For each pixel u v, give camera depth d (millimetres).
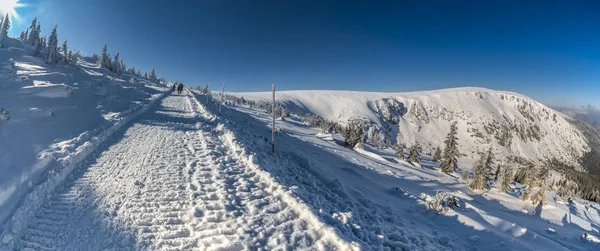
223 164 11586
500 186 32719
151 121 21516
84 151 12492
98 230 6758
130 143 14766
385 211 11844
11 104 19109
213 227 7008
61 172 9883
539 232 15625
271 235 6805
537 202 25625
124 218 7258
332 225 7398
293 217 7625
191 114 26453
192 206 7949
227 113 37812
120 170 10688
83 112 21250
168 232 6762
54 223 7012
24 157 11117
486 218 12594
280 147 20156
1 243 5934
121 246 6211
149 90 53469
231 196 8539
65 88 27812
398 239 8125
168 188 9078
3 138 12727
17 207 7434
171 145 14562
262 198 8695
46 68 42406
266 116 81562
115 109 24656
